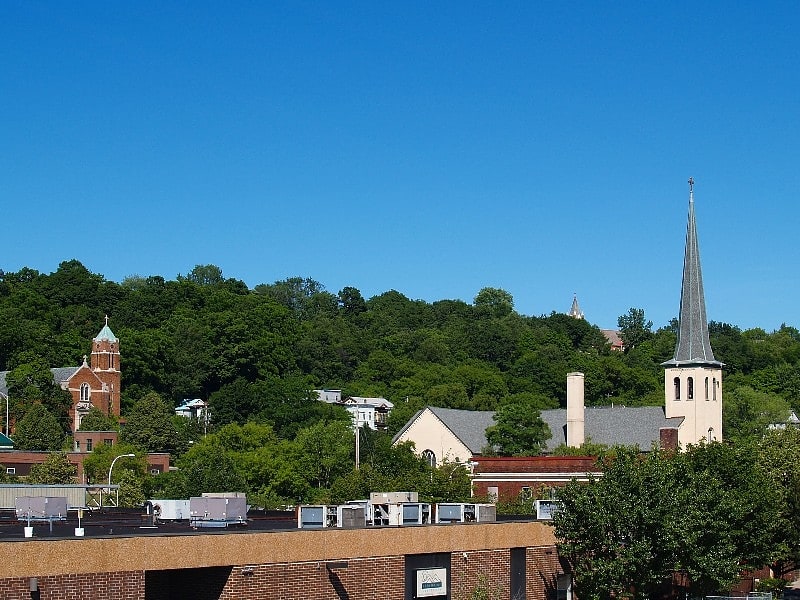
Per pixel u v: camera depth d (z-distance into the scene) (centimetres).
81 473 12850
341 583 3666
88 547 3006
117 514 4728
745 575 6425
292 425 16150
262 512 5441
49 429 14838
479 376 19888
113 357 18488
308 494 10350
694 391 12888
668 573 4769
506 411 11944
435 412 11862
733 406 15888
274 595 3462
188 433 15662
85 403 17612
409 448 10644
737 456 5944
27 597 2883
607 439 12525
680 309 13375
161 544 3167
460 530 4138
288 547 3503
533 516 5544
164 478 11088
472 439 11919
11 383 16875
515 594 4456
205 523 3928
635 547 4575
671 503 4662
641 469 4834
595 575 4603
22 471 12950
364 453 11012
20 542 2877
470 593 4197
